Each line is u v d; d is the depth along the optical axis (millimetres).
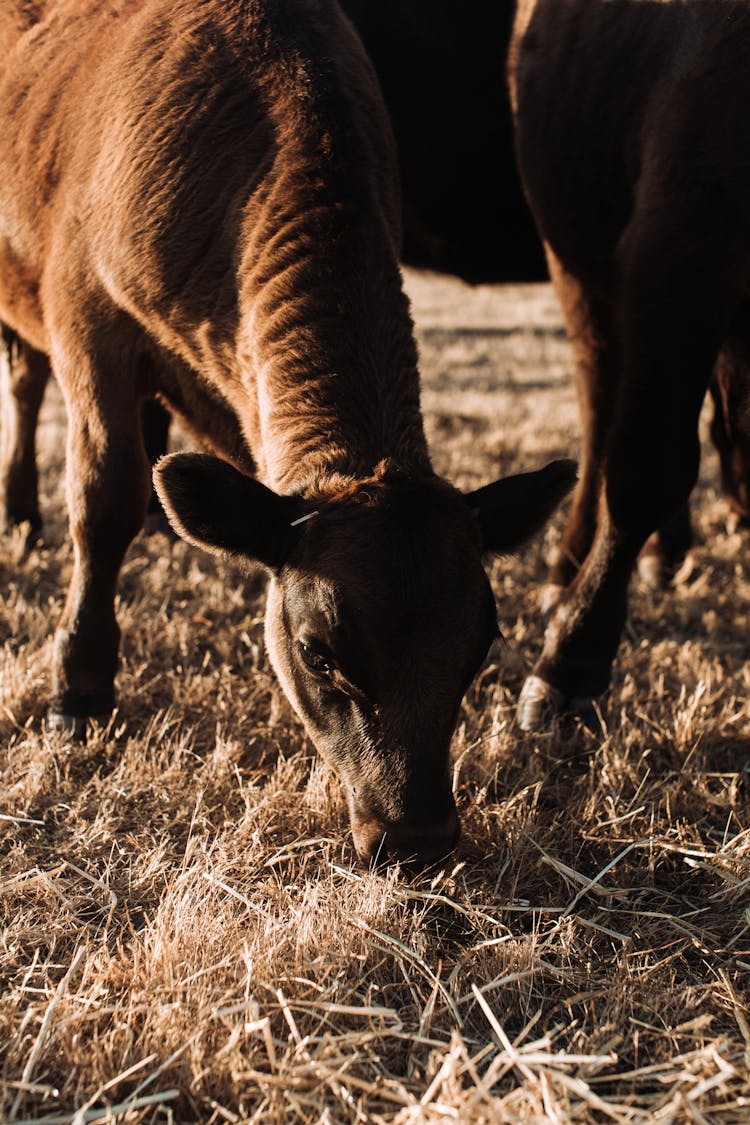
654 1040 2621
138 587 5445
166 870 3258
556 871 3328
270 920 2898
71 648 4020
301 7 4035
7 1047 2502
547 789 3824
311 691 3051
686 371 3811
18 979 2787
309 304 3479
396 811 2834
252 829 3449
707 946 2998
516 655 4766
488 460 8078
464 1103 2229
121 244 3777
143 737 4062
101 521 3961
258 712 4254
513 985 2768
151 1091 2404
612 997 2723
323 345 3432
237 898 3094
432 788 2846
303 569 2953
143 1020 2613
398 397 3438
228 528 3002
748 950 2975
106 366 3947
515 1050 2426
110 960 2764
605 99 4211
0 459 5785
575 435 9047
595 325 4812
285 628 3092
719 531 6668
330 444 3287
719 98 3523
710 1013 2721
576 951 2943
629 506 3994
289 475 3303
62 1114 2342
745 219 3545
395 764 2842
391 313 3541
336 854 3377
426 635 2793
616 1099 2375
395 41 5309
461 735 3904
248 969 2666
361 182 3629
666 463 3908
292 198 3580
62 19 4359
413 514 2875
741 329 3902
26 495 5793
